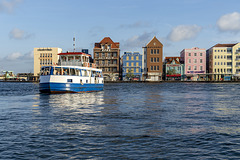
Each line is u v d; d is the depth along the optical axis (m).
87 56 44.56
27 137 10.38
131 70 114.75
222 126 12.46
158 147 9.06
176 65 119.38
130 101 25.88
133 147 9.05
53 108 19.86
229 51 115.94
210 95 34.84
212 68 117.56
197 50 117.94
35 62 129.50
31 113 16.98
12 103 23.84
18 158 8.02
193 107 20.31
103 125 12.71
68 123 13.27
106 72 117.50
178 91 45.25
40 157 8.10
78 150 8.74
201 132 11.19
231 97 31.11
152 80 112.44
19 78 161.62
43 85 35.88
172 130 11.56
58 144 9.41
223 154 8.38
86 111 17.98
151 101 25.83
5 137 10.38
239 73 115.00
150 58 116.38
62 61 42.72
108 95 34.97
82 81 39.72
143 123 13.22
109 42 117.44
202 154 8.38
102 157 8.07
